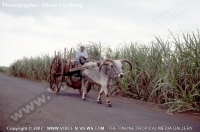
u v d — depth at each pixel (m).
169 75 7.56
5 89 11.70
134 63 9.90
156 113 6.70
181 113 6.76
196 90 6.90
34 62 21.45
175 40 7.93
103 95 10.77
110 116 6.12
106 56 11.66
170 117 6.18
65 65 10.27
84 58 10.53
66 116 6.01
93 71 8.66
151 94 8.50
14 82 16.83
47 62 18.42
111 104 8.14
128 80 10.16
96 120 5.65
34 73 21.50
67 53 14.49
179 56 7.77
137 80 9.74
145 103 8.55
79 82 10.55
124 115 6.29
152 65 9.10
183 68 7.50
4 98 8.59
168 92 8.03
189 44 7.48
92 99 9.41
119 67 7.52
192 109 7.05
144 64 9.46
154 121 5.67
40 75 19.91
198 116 6.38
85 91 9.22
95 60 12.30
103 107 7.50
